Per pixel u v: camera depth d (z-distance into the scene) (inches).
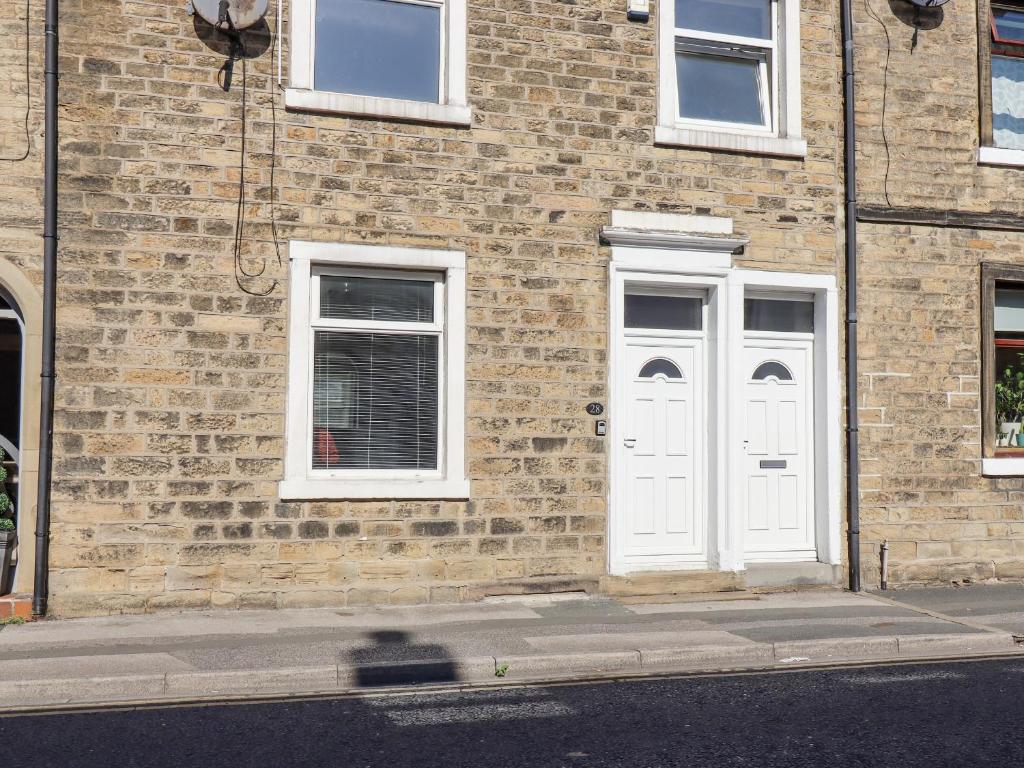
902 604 393.4
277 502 367.9
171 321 362.3
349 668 288.4
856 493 424.5
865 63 439.2
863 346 431.5
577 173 403.2
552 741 233.8
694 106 430.9
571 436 397.7
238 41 373.7
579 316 400.8
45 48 356.2
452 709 260.7
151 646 312.5
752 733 239.9
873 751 227.0
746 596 404.5
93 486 353.1
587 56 407.5
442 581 382.3
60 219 355.3
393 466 388.8
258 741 233.8
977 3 454.0
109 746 230.4
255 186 372.5
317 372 383.2
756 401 431.2
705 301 425.1
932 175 442.9
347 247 378.6
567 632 334.6
